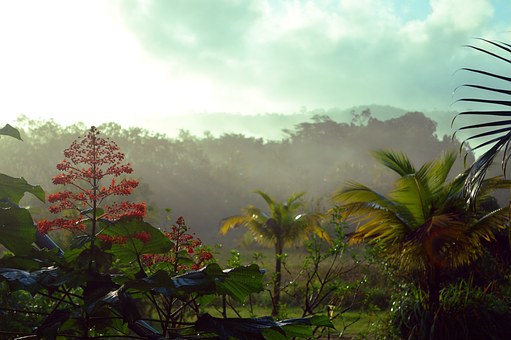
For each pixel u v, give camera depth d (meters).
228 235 80.81
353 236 15.73
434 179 15.20
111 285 2.72
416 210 15.26
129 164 3.00
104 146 2.95
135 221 2.90
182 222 3.41
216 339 2.68
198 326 2.59
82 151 2.92
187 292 2.68
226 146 159.62
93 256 2.88
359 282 8.14
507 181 14.37
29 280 2.67
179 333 2.95
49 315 2.79
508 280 17.61
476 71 7.23
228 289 2.90
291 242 27.00
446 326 13.84
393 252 14.84
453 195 15.19
